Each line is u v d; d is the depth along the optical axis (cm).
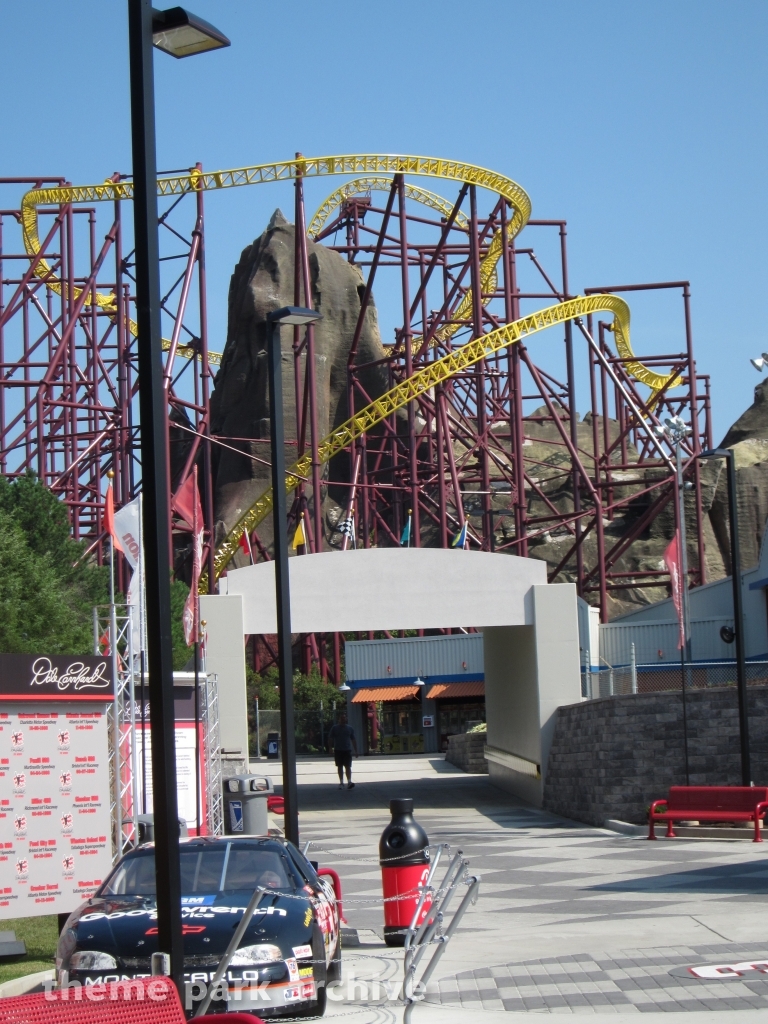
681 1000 1031
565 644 3338
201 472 8412
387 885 1460
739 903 1548
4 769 1367
